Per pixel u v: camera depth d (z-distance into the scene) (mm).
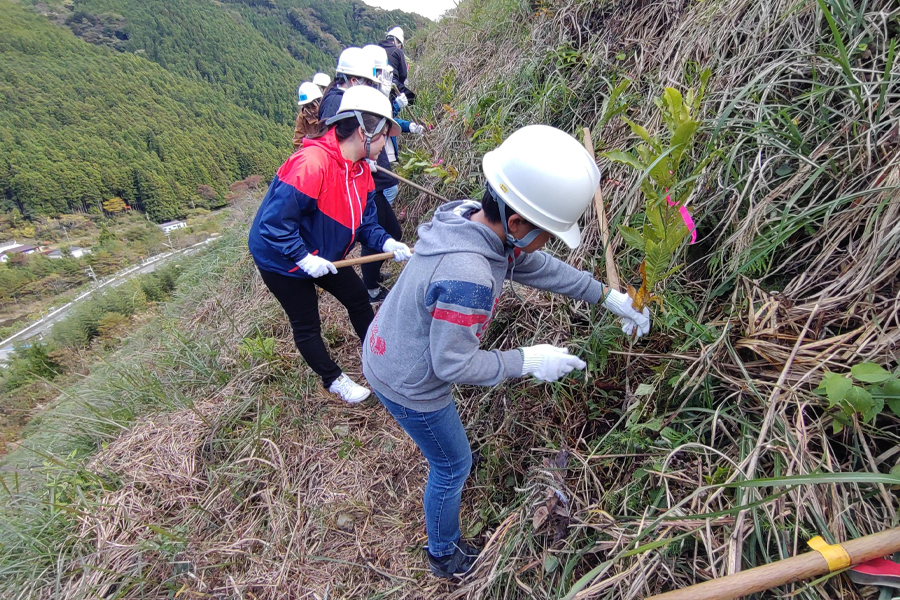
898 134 1314
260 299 4035
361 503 2174
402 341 1316
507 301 2338
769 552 1130
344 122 2031
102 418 2998
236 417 2678
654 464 1393
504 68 3709
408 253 2383
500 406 2086
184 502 2332
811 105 1558
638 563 1227
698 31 2092
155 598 1981
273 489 2301
